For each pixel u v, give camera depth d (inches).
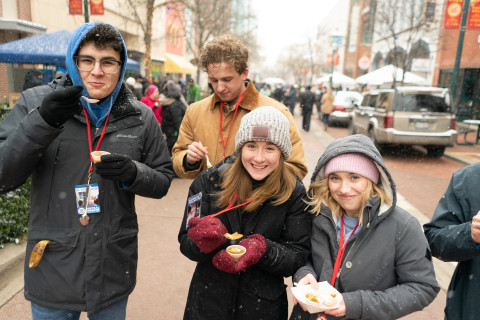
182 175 88.0
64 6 617.6
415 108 366.6
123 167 61.0
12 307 112.9
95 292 66.1
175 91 275.3
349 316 58.7
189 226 64.7
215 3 748.6
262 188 66.1
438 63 813.9
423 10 776.3
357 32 1616.6
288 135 66.6
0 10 476.1
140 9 832.3
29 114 58.1
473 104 717.3
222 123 88.5
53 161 64.4
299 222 68.7
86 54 62.7
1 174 59.6
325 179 70.0
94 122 67.6
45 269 65.2
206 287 69.2
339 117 676.1
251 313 67.1
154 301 121.7
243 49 80.9
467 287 64.9
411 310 60.0
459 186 66.9
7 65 493.4
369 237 64.9
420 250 62.9
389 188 65.4
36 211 65.4
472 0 459.8
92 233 65.3
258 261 63.9
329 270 66.8
